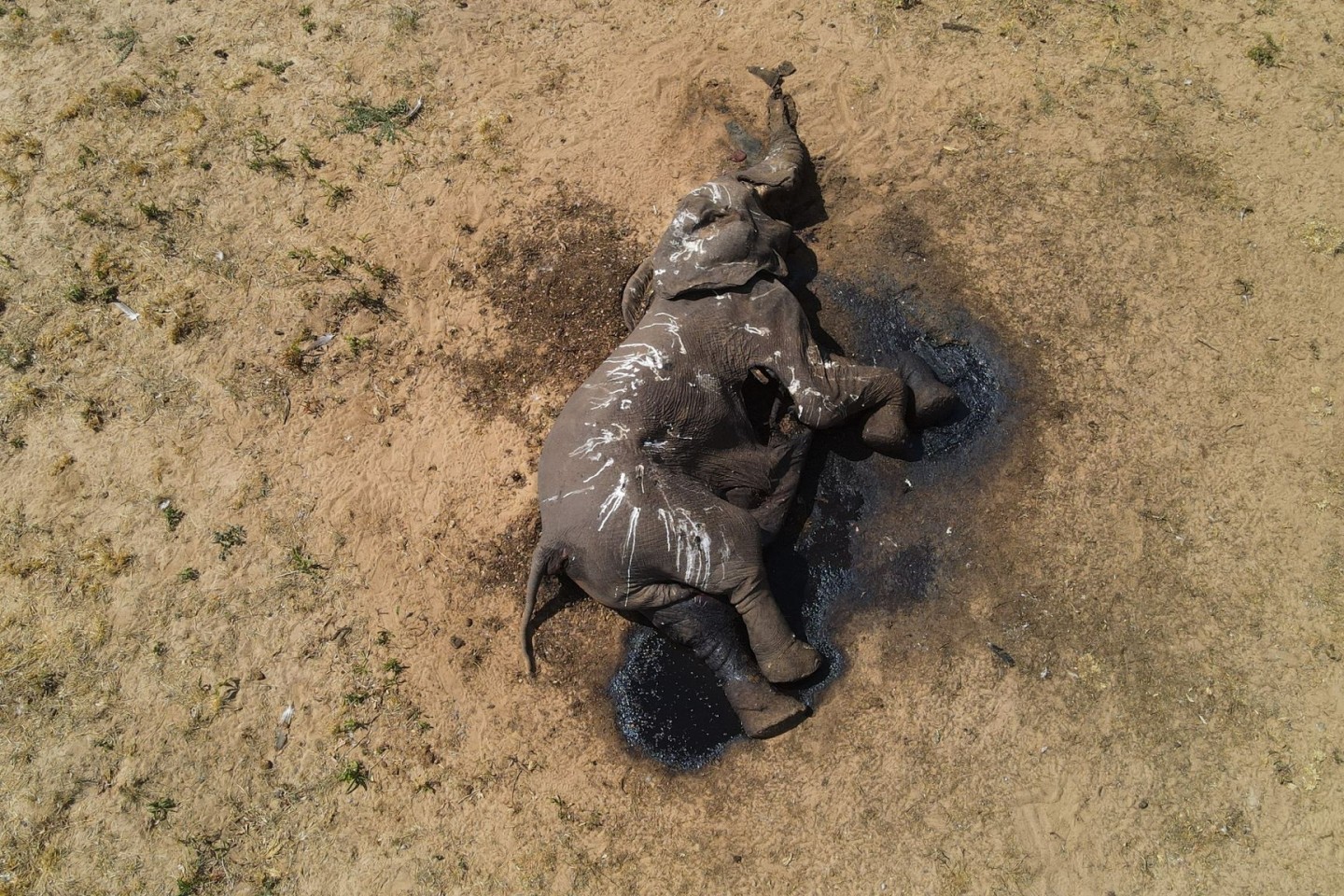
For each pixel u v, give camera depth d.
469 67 9.92
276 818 7.74
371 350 9.00
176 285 9.40
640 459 7.37
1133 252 8.35
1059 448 7.89
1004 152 8.81
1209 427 7.80
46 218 9.78
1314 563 7.42
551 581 8.07
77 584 8.49
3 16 10.84
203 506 8.64
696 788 7.51
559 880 7.39
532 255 9.08
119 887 7.66
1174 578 7.50
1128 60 9.02
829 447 8.12
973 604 7.64
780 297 7.86
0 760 8.05
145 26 10.62
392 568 8.28
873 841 7.23
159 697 8.12
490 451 8.50
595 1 10.00
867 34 9.38
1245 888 6.87
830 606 7.80
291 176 9.67
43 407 9.09
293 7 10.48
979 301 8.39
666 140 9.30
